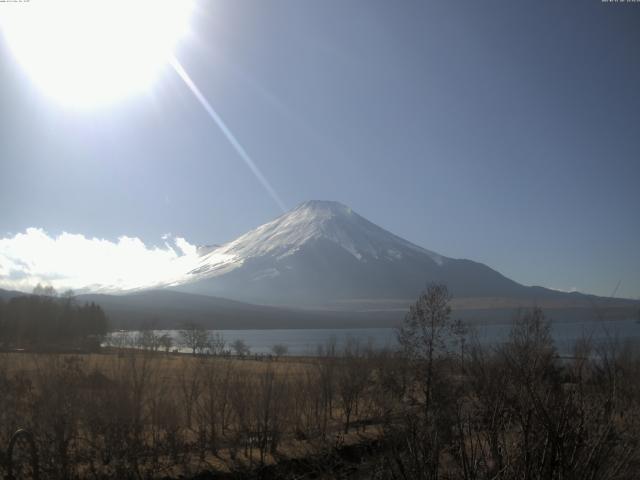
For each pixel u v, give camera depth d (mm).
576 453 6230
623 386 9766
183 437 19250
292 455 17109
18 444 13555
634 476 6312
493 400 7270
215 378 22828
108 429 15305
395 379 24812
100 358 19125
